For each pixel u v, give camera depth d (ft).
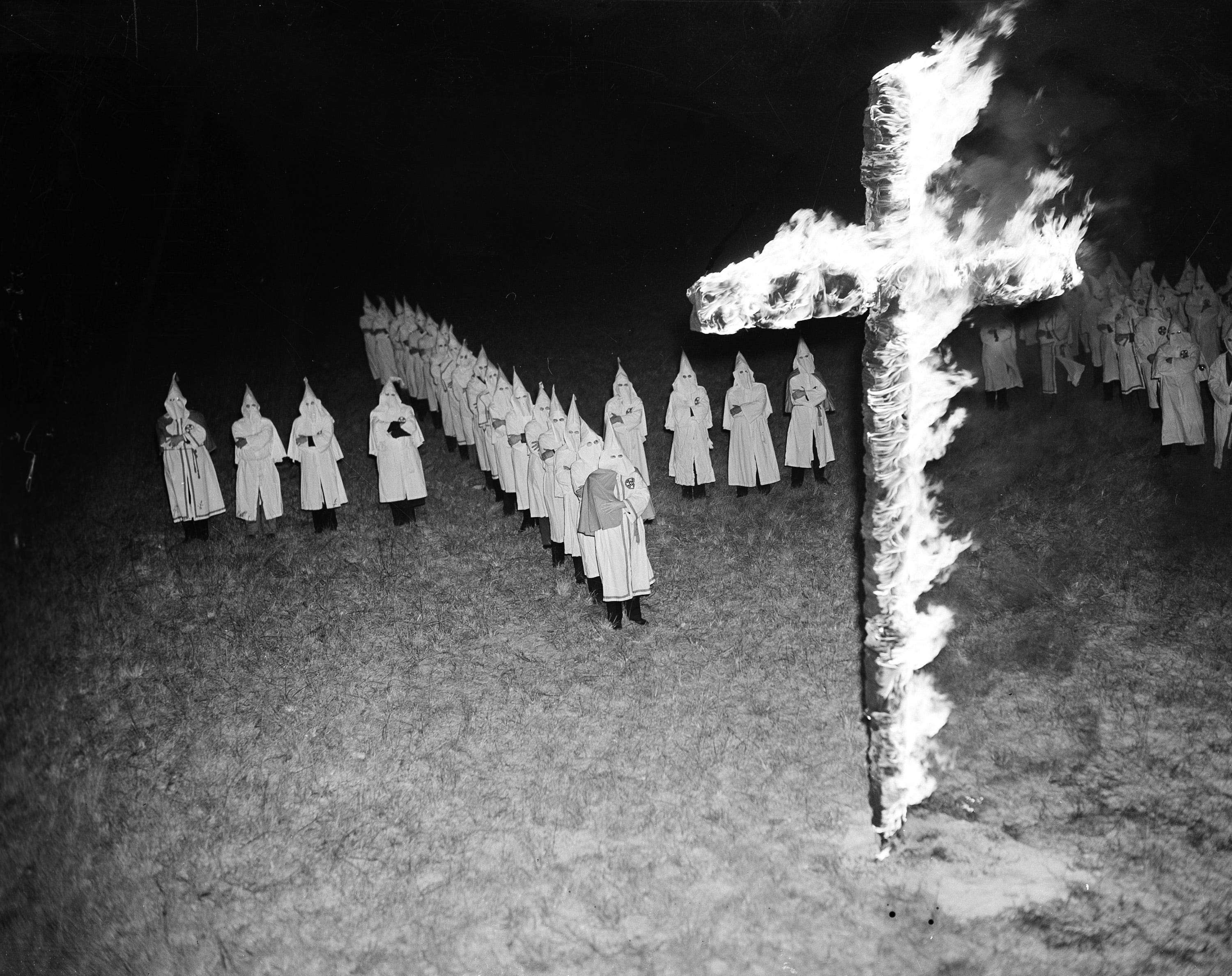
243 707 32.12
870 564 20.76
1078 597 34.73
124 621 38.29
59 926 23.50
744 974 19.70
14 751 30.91
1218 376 42.32
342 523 46.11
